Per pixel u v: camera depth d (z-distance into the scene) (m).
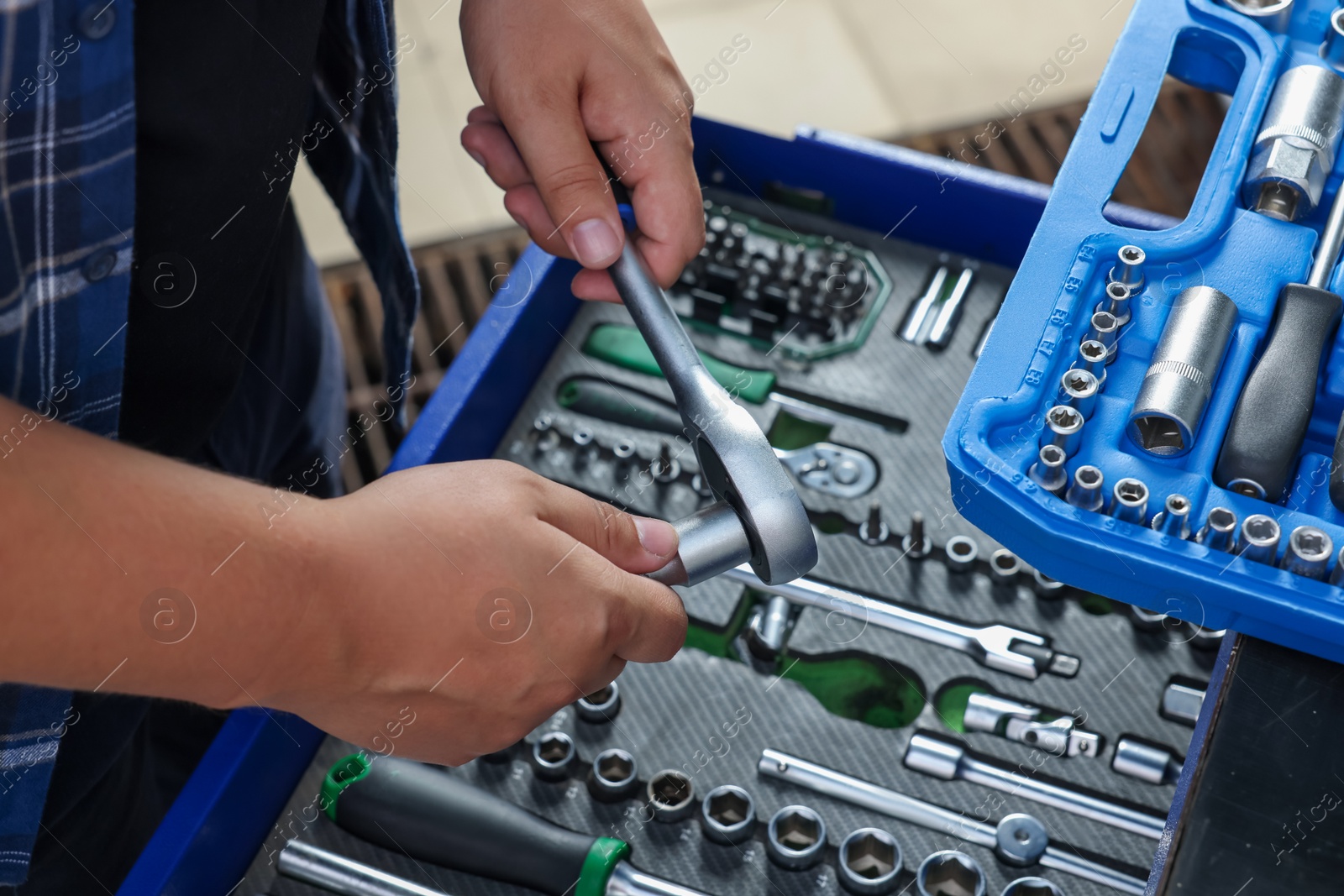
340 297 1.60
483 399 0.91
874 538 0.89
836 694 0.82
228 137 0.70
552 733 0.79
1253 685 0.59
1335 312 0.66
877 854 0.74
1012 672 0.81
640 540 0.65
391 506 0.57
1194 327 0.65
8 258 0.55
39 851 0.78
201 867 0.70
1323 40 0.78
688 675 0.84
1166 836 0.59
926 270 1.03
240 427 0.96
